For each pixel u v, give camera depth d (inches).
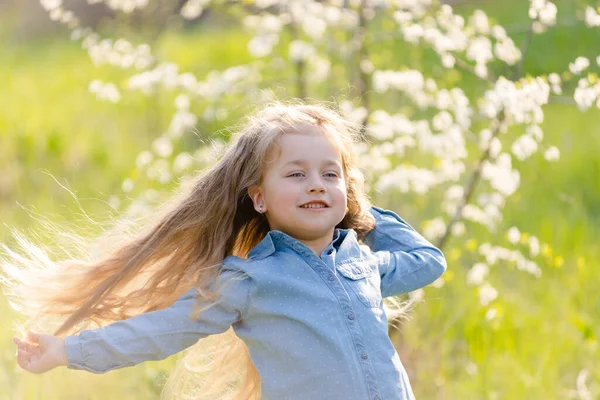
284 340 142.4
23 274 151.5
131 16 357.1
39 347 133.5
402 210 278.1
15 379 209.2
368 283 150.6
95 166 388.5
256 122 151.6
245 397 164.6
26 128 426.0
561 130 390.3
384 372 144.6
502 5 532.4
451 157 229.8
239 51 537.6
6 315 225.0
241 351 164.4
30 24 737.6
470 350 235.6
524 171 339.0
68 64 606.5
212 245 151.8
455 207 249.4
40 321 154.9
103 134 424.5
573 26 468.1
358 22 265.9
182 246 153.0
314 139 147.3
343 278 148.4
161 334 138.4
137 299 152.3
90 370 134.6
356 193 160.4
